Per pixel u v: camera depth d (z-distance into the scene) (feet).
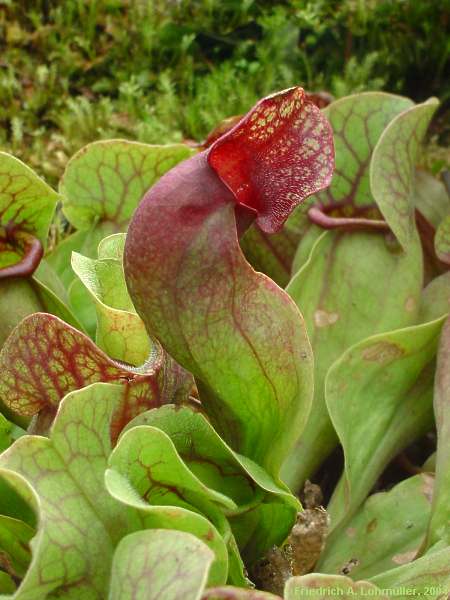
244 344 1.12
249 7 3.13
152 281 1.09
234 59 3.05
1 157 1.33
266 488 1.14
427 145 2.77
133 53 3.05
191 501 1.14
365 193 1.61
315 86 2.92
